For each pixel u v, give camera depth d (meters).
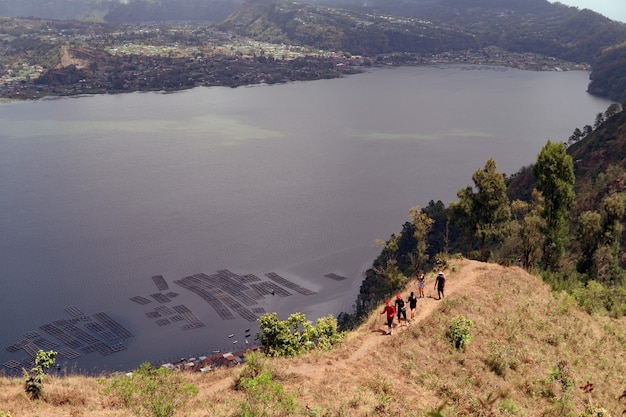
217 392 28.64
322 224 190.25
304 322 40.53
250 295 139.50
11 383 28.50
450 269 52.81
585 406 32.81
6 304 135.50
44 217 196.50
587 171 174.88
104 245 171.75
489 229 66.44
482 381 33.84
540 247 68.62
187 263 159.00
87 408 26.16
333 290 143.25
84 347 115.56
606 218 75.31
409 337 37.41
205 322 125.62
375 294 125.81
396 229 184.88
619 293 57.50
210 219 195.75
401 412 27.80
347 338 38.25
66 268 155.75
